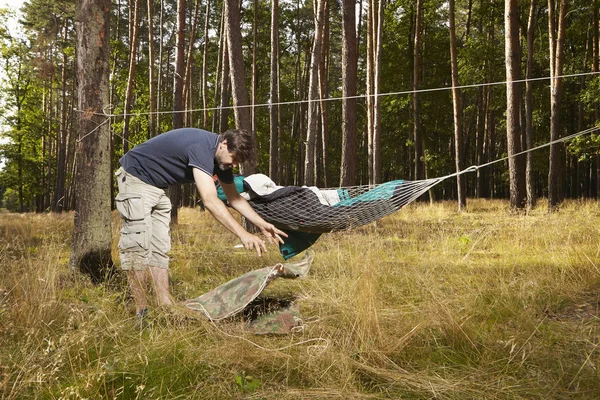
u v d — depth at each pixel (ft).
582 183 116.98
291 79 143.23
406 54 91.61
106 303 14.19
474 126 124.36
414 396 9.32
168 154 13.00
